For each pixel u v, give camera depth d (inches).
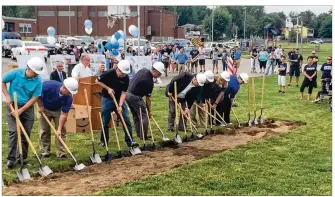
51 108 313.1
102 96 345.4
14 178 271.3
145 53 1126.4
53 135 391.2
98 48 1004.6
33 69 283.0
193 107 431.8
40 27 1910.7
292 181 276.1
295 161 321.1
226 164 310.3
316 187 265.3
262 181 275.1
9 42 1355.8
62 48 1066.7
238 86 456.1
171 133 412.5
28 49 1208.8
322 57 1596.9
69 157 320.8
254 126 459.5
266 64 1081.4
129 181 271.1
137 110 366.6
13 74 287.7
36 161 309.7
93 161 312.2
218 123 455.8
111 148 352.5
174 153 343.3
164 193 251.1
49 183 267.7
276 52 1075.9
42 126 317.7
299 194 253.1
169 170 295.1
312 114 536.1
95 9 1868.8
